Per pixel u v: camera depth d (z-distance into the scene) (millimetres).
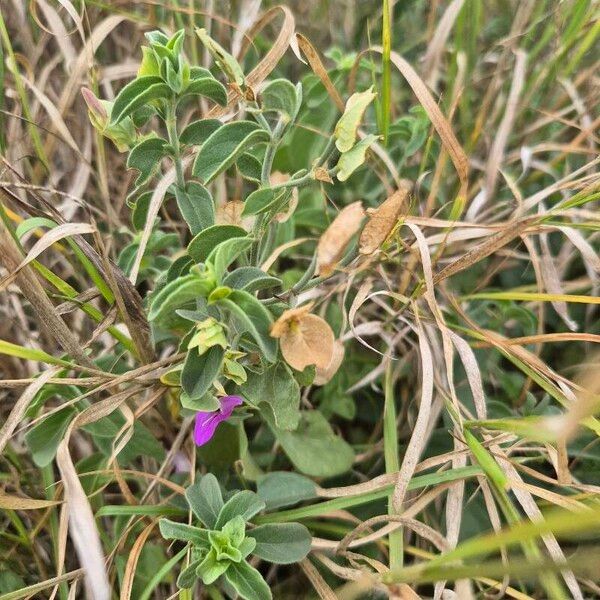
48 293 141
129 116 126
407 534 152
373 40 224
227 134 117
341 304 178
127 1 191
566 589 144
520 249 197
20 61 188
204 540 123
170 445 164
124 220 199
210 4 202
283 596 150
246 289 114
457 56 195
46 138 194
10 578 148
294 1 226
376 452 167
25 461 166
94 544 112
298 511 138
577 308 186
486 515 154
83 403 143
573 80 213
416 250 154
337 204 196
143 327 143
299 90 121
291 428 130
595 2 193
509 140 207
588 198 144
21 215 184
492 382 176
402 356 179
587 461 158
